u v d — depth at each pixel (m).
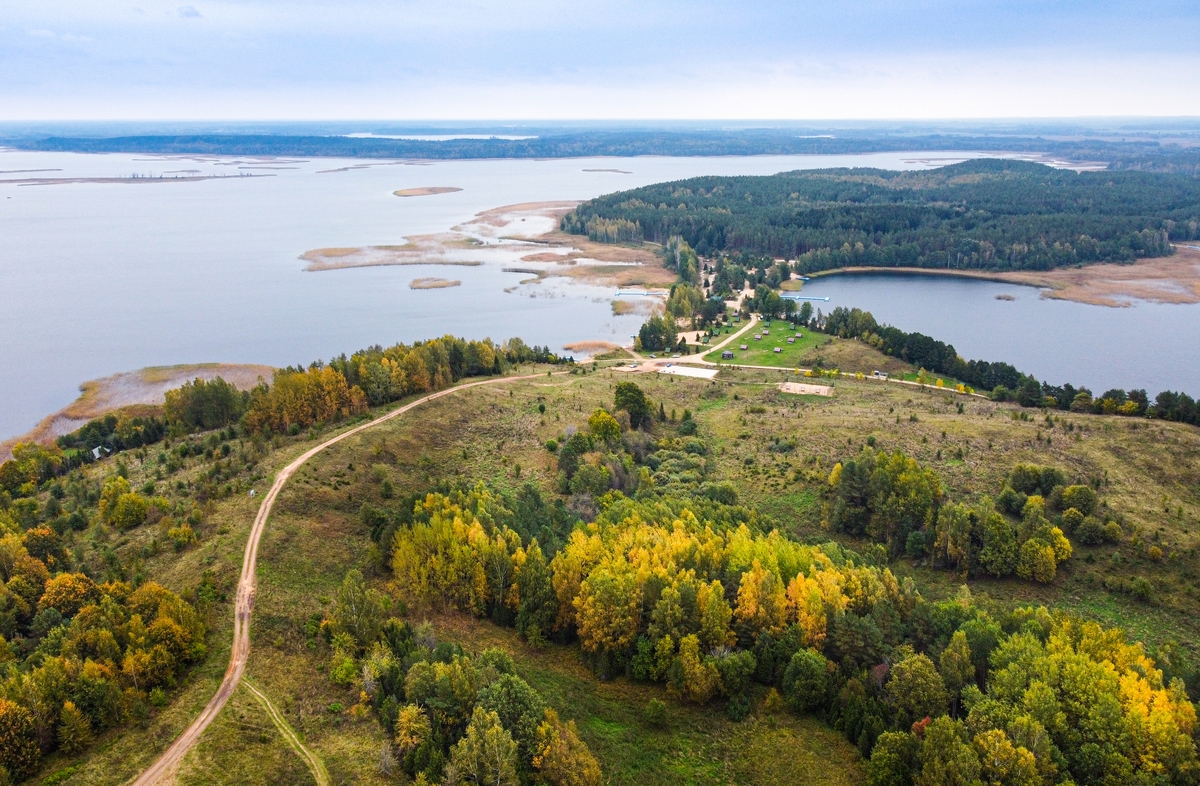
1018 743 72.44
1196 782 71.12
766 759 79.94
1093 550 123.06
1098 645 86.50
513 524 113.81
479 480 139.62
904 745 74.75
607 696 89.19
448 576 100.56
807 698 85.31
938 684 80.81
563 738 73.94
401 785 69.25
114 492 125.00
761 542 104.62
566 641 98.62
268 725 75.25
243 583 98.75
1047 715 75.69
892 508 127.88
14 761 67.94
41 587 99.31
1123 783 71.06
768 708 86.25
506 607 101.38
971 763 69.50
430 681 76.69
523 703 75.25
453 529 105.38
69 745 70.50
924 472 132.12
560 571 97.19
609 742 81.88
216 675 81.69
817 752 80.06
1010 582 119.19
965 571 120.44
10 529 114.00
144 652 78.75
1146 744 73.38
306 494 123.81
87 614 85.44
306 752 72.38
